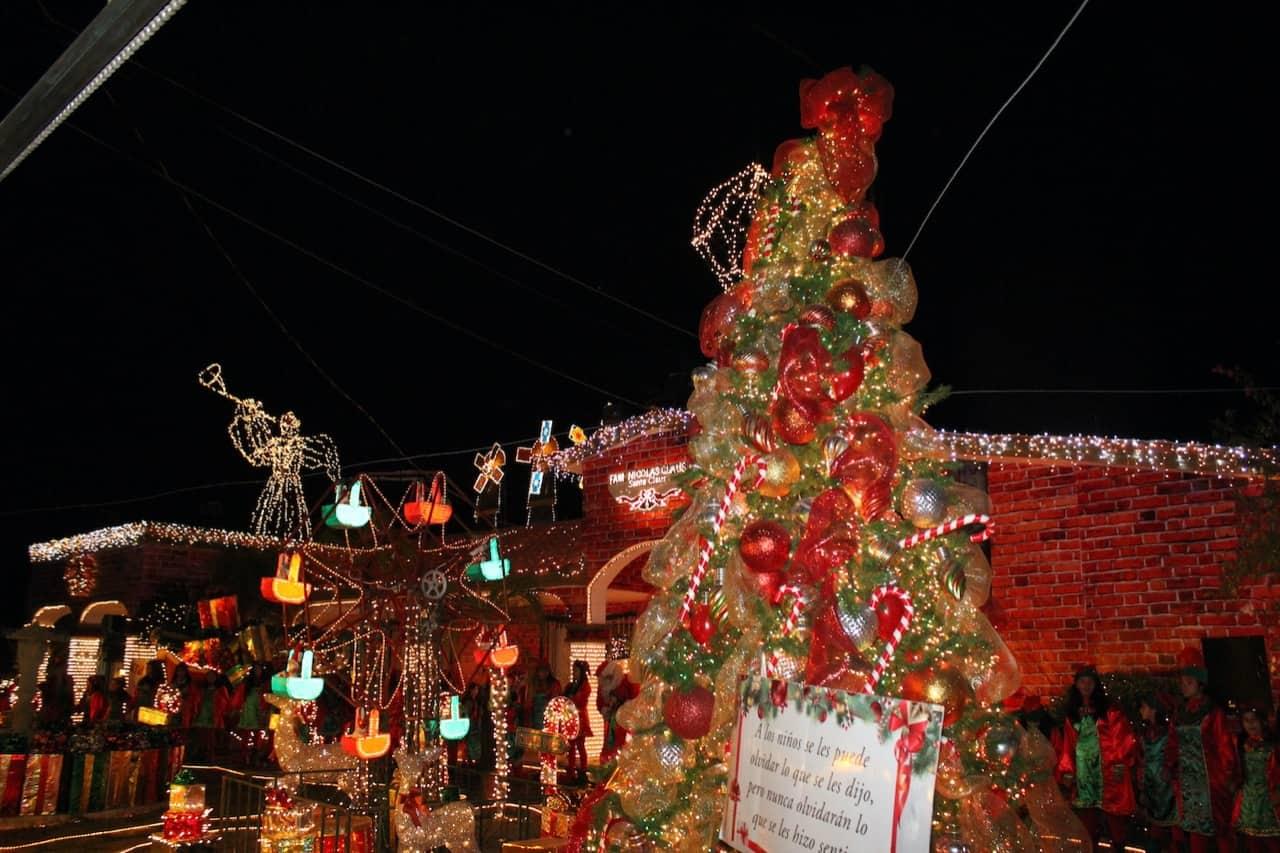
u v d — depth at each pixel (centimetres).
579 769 1355
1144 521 946
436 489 812
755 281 396
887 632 318
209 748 1622
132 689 2073
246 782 885
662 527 1409
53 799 1200
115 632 2066
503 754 931
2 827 1138
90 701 1739
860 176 387
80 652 2180
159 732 1368
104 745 1280
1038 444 962
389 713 800
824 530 334
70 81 352
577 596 1557
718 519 362
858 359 344
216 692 1697
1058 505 1007
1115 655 949
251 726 1609
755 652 352
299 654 754
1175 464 898
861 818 273
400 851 734
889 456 333
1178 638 910
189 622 2039
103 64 340
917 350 365
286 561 773
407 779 747
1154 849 857
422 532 816
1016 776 325
